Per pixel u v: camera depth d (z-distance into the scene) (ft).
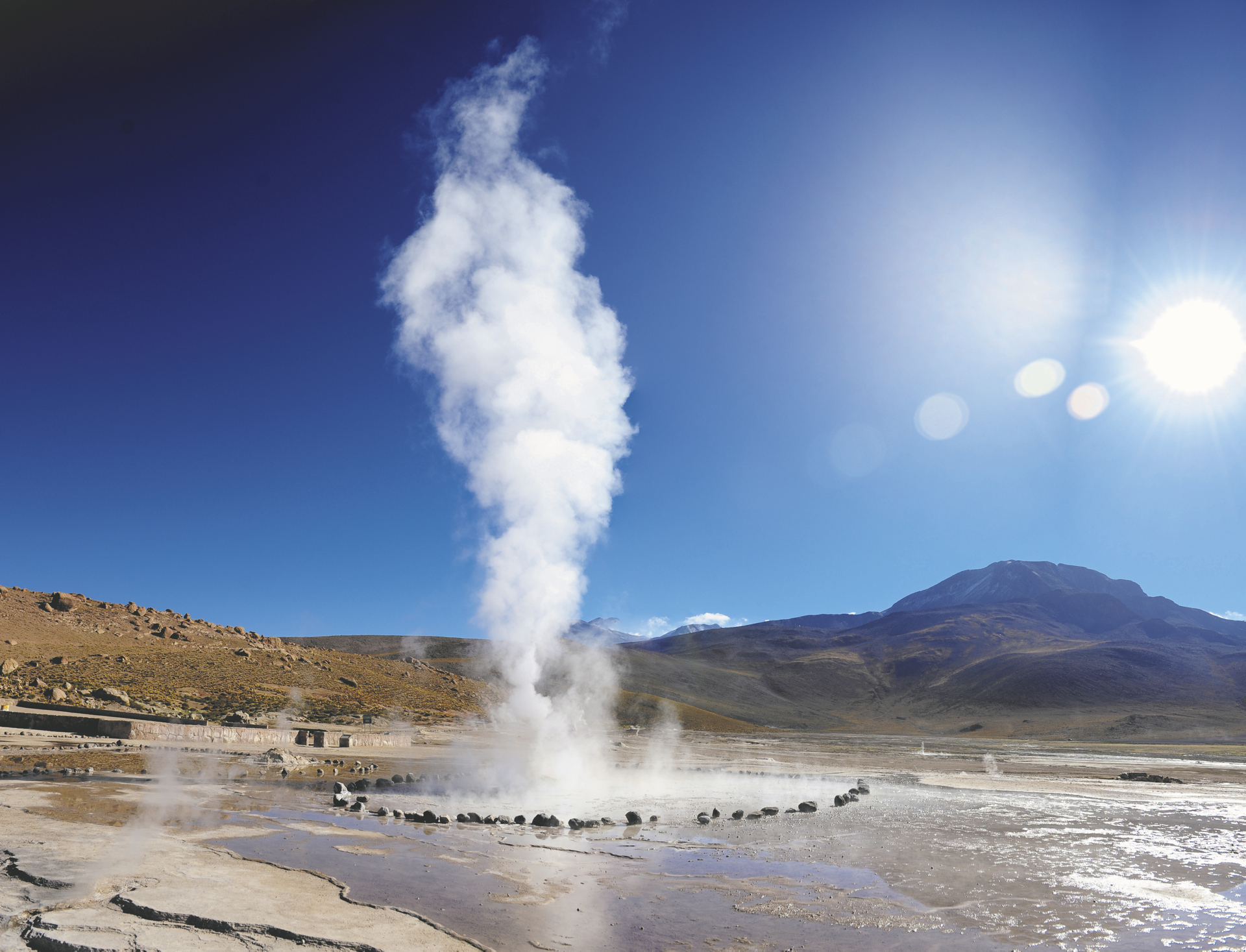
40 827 31.17
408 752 103.96
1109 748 268.00
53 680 126.82
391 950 18.42
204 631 204.64
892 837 41.47
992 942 21.72
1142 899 27.14
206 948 17.58
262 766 71.00
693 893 26.99
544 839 37.83
